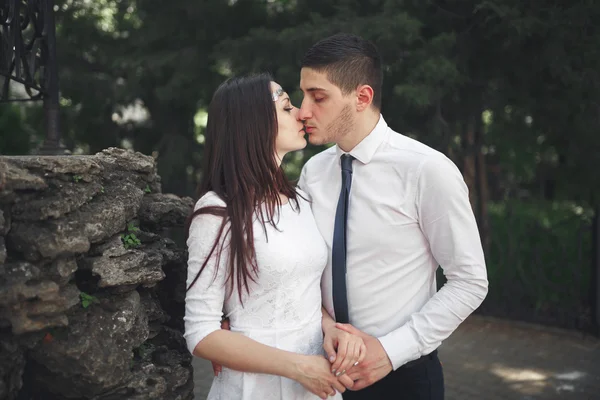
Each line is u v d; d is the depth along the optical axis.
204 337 1.73
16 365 1.66
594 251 5.49
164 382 1.98
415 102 4.85
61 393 1.82
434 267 2.13
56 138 2.96
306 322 1.89
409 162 2.00
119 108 7.22
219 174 1.87
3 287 1.53
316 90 2.01
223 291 1.80
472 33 5.33
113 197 1.91
